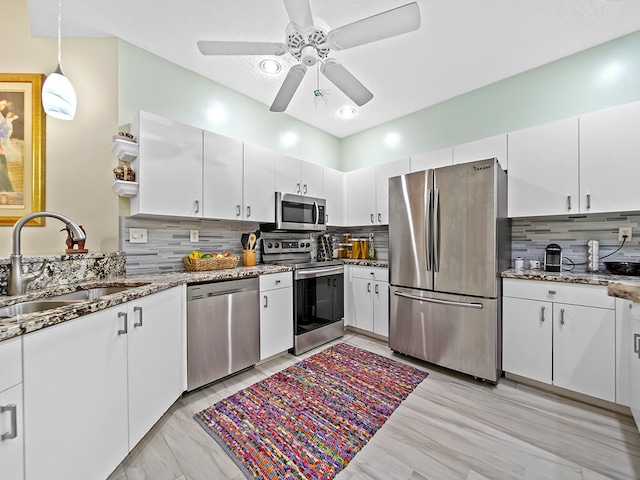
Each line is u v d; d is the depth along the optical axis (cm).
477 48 211
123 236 200
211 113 251
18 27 197
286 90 181
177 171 203
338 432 153
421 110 310
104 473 113
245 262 263
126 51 204
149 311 147
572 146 203
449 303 219
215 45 150
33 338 86
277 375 217
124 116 201
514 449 140
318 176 323
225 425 159
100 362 113
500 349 210
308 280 271
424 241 234
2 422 77
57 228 196
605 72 207
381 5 172
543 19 182
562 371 185
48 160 197
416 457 136
